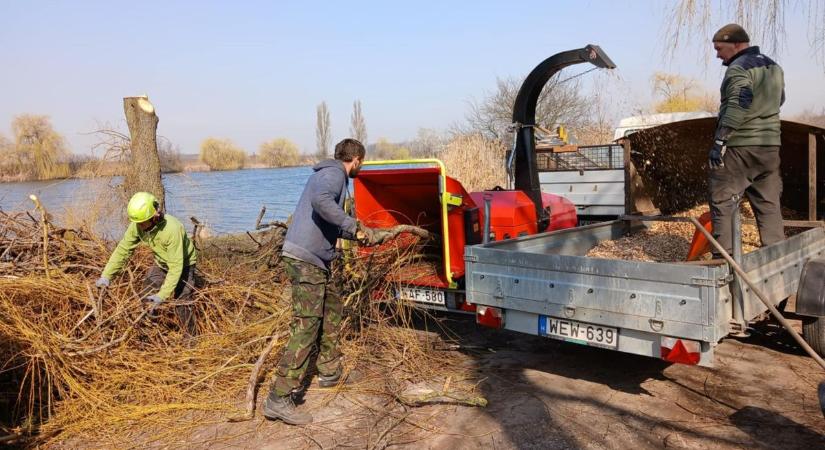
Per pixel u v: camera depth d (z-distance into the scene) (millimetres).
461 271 5094
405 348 4961
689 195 7926
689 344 3459
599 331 3865
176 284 4648
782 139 6184
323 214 3828
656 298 3545
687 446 3465
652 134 7152
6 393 4004
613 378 4574
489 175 16547
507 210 5617
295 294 3936
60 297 4441
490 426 3807
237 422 3990
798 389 4258
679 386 4379
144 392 4254
